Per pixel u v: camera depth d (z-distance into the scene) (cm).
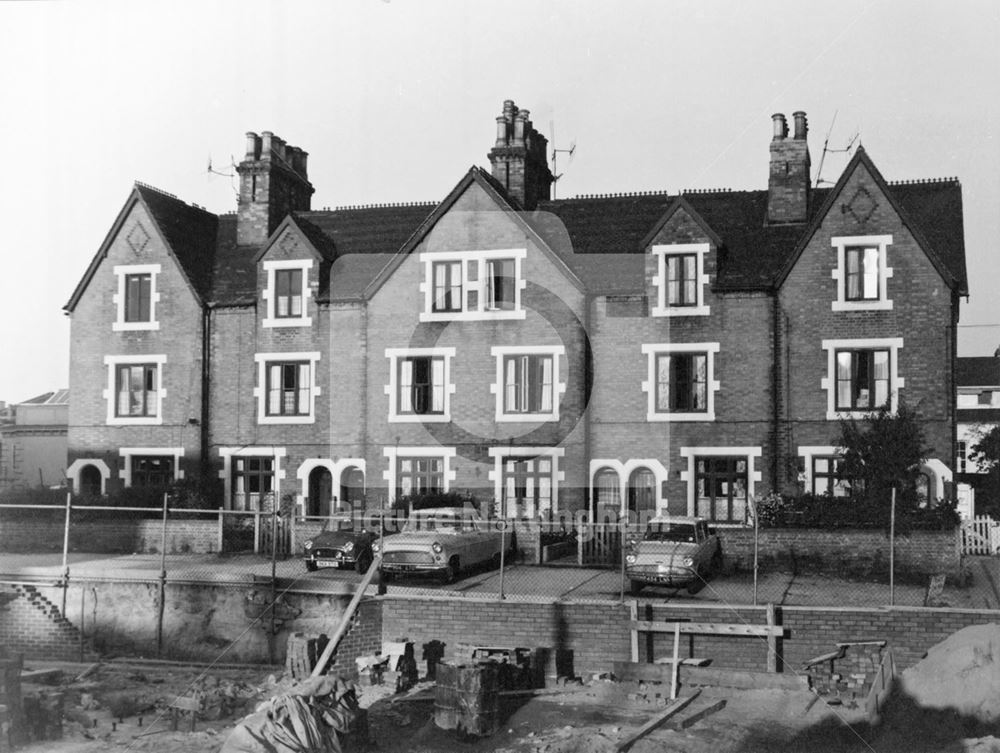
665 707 1633
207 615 2097
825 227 2858
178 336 3228
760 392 2845
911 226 2800
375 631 1977
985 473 3084
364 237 3259
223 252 3378
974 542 2625
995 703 1492
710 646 1855
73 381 3294
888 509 2366
